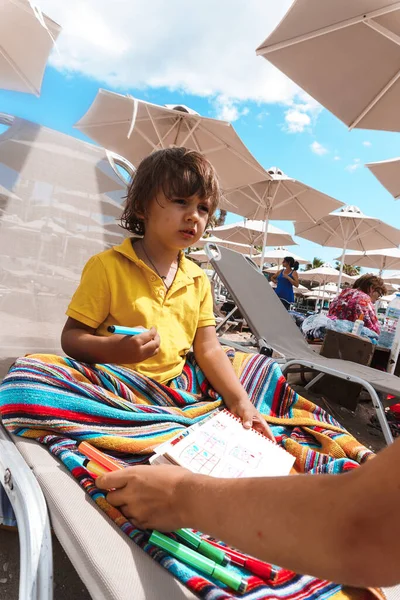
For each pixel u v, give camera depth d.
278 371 1.38
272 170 8.80
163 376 1.20
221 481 0.53
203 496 0.53
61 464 0.77
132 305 1.17
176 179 1.14
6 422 0.87
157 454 0.84
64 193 1.70
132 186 1.31
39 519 0.60
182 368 1.30
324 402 3.12
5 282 1.54
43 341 1.53
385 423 1.85
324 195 8.48
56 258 1.65
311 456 1.02
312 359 2.38
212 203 1.23
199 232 1.21
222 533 0.48
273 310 2.73
